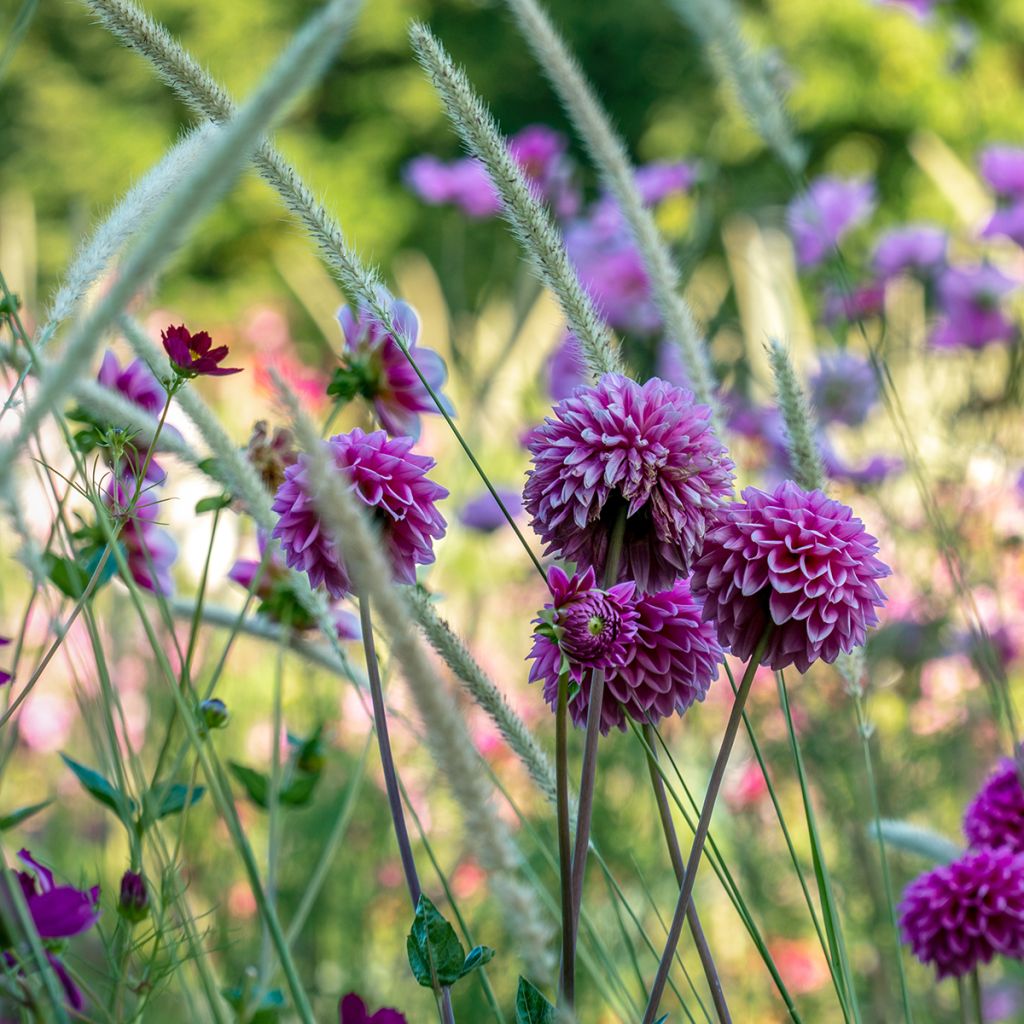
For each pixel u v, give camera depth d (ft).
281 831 7.84
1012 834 4.76
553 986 3.53
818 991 7.91
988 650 4.93
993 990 7.52
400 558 3.73
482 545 11.33
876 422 10.48
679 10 5.18
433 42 4.03
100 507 3.73
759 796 8.72
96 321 2.97
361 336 4.50
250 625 4.92
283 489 3.72
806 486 4.44
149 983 3.89
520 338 12.64
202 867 6.74
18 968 3.28
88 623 4.00
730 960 8.10
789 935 8.29
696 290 11.68
